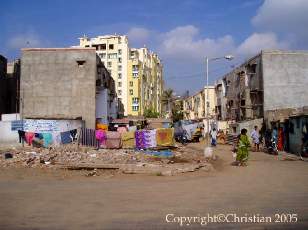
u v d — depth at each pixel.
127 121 63.56
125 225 7.54
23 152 28.39
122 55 120.94
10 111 53.25
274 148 30.72
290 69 48.97
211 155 27.03
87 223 7.75
